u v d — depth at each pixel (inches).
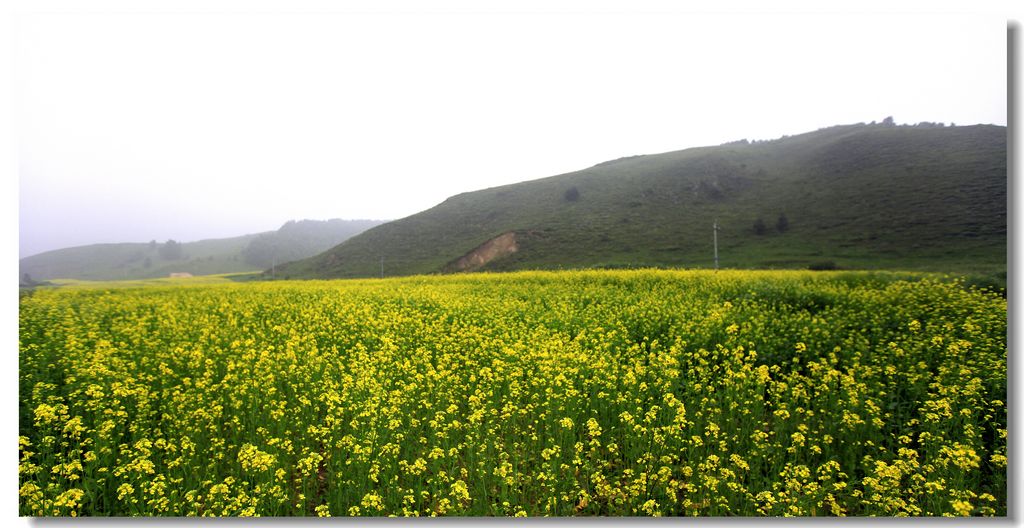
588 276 1076.5
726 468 237.6
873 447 256.8
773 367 373.1
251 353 386.0
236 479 244.5
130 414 295.7
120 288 1011.9
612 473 254.1
